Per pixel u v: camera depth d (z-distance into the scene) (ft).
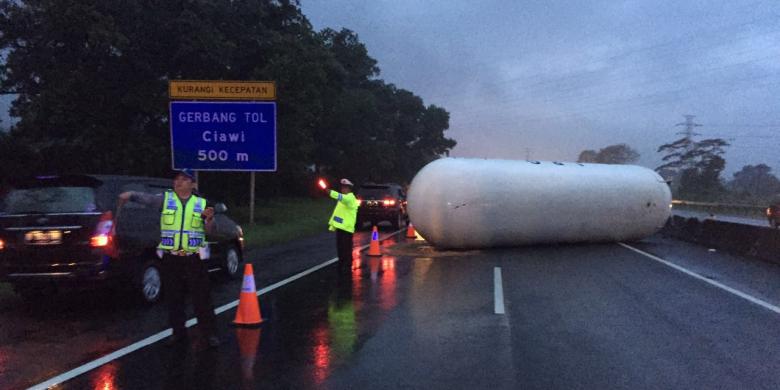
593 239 56.95
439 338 22.48
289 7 85.20
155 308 28.35
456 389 17.08
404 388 17.13
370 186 79.15
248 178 80.79
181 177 21.57
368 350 20.89
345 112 175.83
